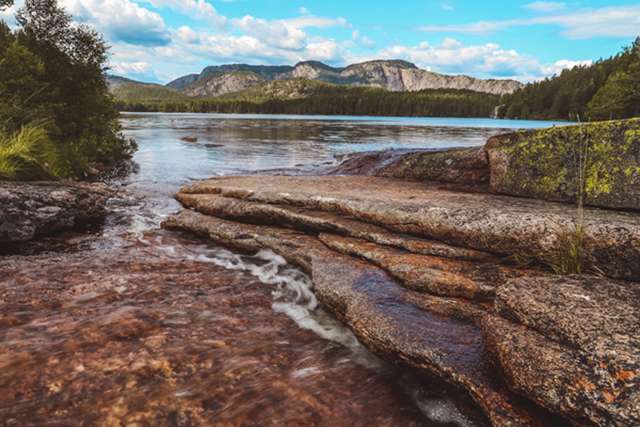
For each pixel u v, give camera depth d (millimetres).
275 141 31609
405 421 3266
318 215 6934
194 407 3215
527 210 5359
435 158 9805
